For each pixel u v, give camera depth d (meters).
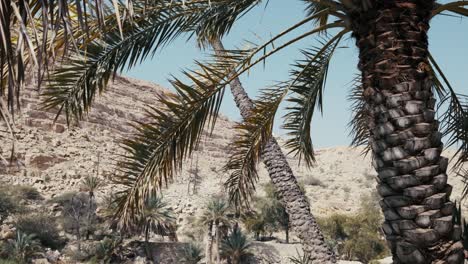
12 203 43.09
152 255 38.00
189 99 4.70
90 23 4.17
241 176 6.88
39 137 67.25
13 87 1.97
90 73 4.65
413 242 3.32
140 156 4.85
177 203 54.50
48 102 4.68
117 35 4.56
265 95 6.12
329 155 91.50
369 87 3.74
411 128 3.52
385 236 3.55
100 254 36.84
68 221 43.38
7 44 1.91
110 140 78.25
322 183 75.06
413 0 3.74
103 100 84.62
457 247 3.34
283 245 40.19
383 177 3.55
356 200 68.00
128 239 39.44
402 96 3.58
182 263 37.75
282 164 7.20
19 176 57.31
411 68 3.64
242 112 7.24
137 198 4.99
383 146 3.58
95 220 44.75
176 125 4.76
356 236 45.66
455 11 4.34
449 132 5.90
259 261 37.47
